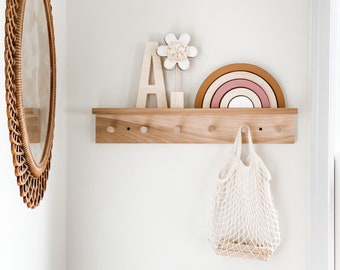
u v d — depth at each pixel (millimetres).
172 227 2041
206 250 2031
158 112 1978
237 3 2035
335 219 1868
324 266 1855
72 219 2059
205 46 2039
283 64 2020
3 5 1301
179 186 2039
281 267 2012
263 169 1939
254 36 2027
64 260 2045
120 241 2049
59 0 1959
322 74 1884
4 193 1326
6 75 1283
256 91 2006
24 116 1403
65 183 2053
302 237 2004
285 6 2021
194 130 1999
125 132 2016
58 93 1951
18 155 1363
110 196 2051
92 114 2059
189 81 2037
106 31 2059
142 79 2027
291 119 1977
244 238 1967
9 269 1384
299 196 2008
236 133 1989
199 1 2041
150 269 2041
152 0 2051
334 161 1894
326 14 1866
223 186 1966
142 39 2055
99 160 2057
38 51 1574
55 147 1909
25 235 1528
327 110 1869
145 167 2045
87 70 2061
